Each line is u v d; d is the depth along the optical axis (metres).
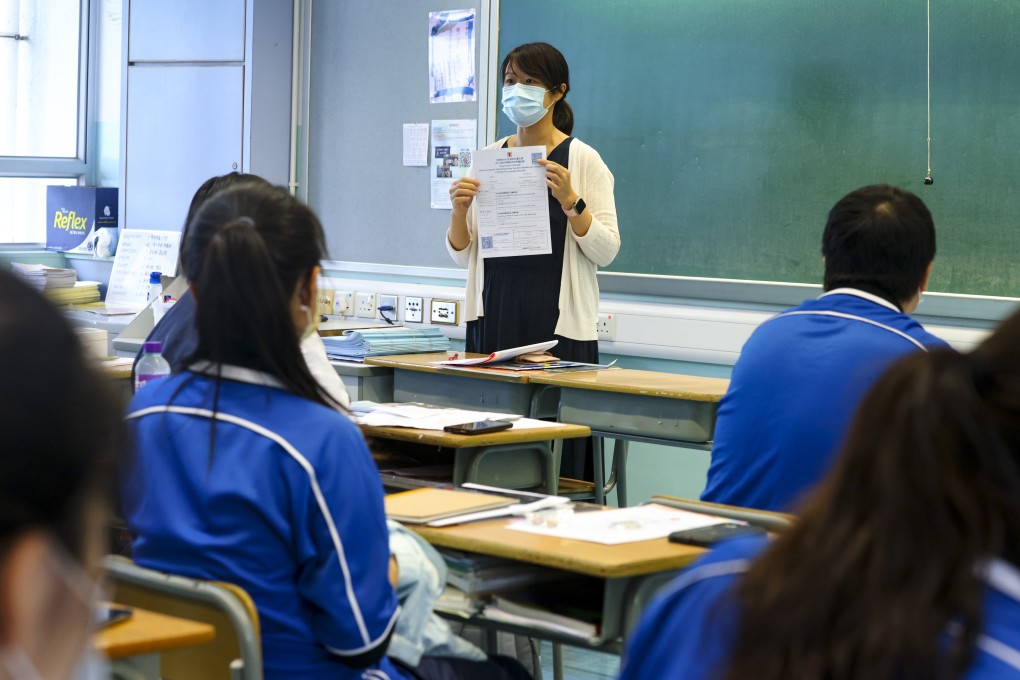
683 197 4.53
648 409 3.36
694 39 4.46
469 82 5.05
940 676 0.59
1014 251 3.90
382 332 4.11
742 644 0.64
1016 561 0.62
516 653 2.58
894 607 0.60
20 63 6.11
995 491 0.62
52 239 6.16
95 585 0.45
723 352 4.37
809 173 4.25
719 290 4.46
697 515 2.05
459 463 2.80
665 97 4.55
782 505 2.10
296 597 1.59
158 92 5.70
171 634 1.31
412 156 5.27
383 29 5.33
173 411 1.61
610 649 1.82
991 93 3.90
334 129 5.51
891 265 2.13
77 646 0.44
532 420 2.98
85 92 6.25
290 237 1.61
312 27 5.55
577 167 3.90
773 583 0.64
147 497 1.60
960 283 4.00
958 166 3.97
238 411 1.58
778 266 4.34
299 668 1.59
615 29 4.64
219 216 1.62
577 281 3.90
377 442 3.28
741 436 2.15
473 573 1.96
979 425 0.62
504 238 3.83
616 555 1.77
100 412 0.42
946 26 3.96
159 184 5.73
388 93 5.33
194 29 5.57
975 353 0.66
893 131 4.08
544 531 1.94
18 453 0.40
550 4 4.80
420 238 5.28
